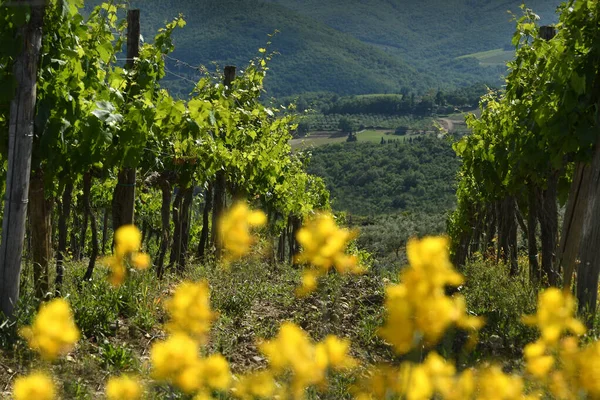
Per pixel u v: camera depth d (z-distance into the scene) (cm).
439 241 152
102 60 737
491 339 566
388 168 9344
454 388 173
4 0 572
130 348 548
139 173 884
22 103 587
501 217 1130
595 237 692
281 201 1584
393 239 3816
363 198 9550
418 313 150
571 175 868
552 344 198
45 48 615
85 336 554
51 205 662
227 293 718
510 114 986
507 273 898
